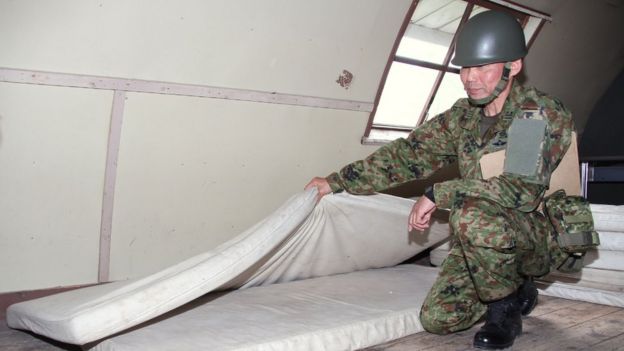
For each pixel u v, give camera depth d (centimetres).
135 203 303
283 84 339
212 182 330
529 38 487
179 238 326
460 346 220
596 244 216
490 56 207
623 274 275
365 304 242
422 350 216
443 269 237
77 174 281
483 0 423
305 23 327
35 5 241
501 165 216
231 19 297
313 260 284
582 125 625
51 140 269
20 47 246
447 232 318
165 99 295
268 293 259
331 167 391
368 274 305
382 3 355
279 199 369
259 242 223
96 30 261
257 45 315
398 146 254
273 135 347
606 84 611
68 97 266
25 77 251
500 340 211
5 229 267
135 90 283
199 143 316
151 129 296
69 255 289
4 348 225
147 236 313
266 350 192
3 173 261
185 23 283
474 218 203
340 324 213
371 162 256
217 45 300
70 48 259
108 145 285
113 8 260
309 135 367
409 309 237
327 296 254
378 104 397
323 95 363
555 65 536
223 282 211
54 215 280
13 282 274
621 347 219
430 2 399
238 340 193
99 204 292
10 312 230
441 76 439
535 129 206
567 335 233
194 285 201
